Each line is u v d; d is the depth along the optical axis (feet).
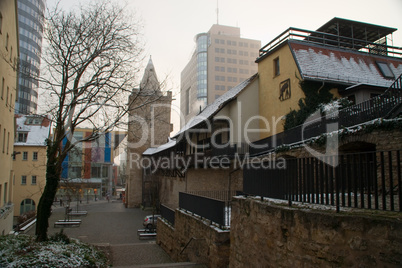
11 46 57.00
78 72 42.29
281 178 20.03
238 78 304.09
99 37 44.50
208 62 305.12
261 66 66.95
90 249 38.27
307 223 15.92
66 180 50.93
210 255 30.40
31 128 131.13
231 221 26.20
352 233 13.38
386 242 11.98
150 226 79.46
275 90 61.16
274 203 20.21
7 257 26.35
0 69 47.73
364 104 35.78
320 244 14.98
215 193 64.18
